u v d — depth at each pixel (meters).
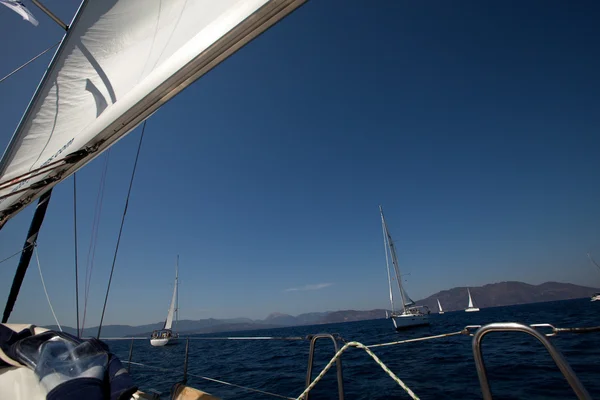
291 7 1.89
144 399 3.94
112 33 2.54
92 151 2.88
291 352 22.66
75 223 4.97
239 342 44.31
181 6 2.31
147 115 2.66
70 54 2.66
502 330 1.86
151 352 32.88
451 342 21.78
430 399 8.80
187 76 2.30
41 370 2.39
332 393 10.05
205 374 14.46
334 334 3.09
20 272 4.42
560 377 9.62
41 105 2.84
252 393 10.62
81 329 4.91
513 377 10.23
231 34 2.03
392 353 19.36
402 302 43.41
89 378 2.15
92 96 2.72
